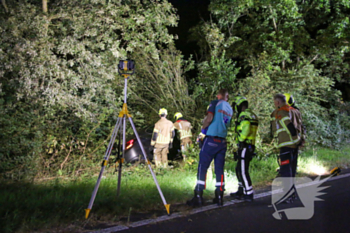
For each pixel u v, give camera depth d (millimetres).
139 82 10062
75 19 8023
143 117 9891
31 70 7312
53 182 6359
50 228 4020
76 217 4344
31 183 6082
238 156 5543
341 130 11680
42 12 7863
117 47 8305
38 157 6859
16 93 6945
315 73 12211
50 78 7340
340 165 8789
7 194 5090
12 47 7172
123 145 5270
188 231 4109
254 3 12992
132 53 9945
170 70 10234
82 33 8125
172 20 9078
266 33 13414
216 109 5203
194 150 8141
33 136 7012
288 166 5457
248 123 5402
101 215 4504
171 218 4555
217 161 5215
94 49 8508
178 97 10039
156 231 4078
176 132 9453
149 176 6965
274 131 5863
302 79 12078
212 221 4484
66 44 7676
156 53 9117
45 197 5012
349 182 6844
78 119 7949
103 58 8484
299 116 5695
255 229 4219
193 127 9602
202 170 5141
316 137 10984
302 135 5875
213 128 5156
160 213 4750
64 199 4934
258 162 8352
